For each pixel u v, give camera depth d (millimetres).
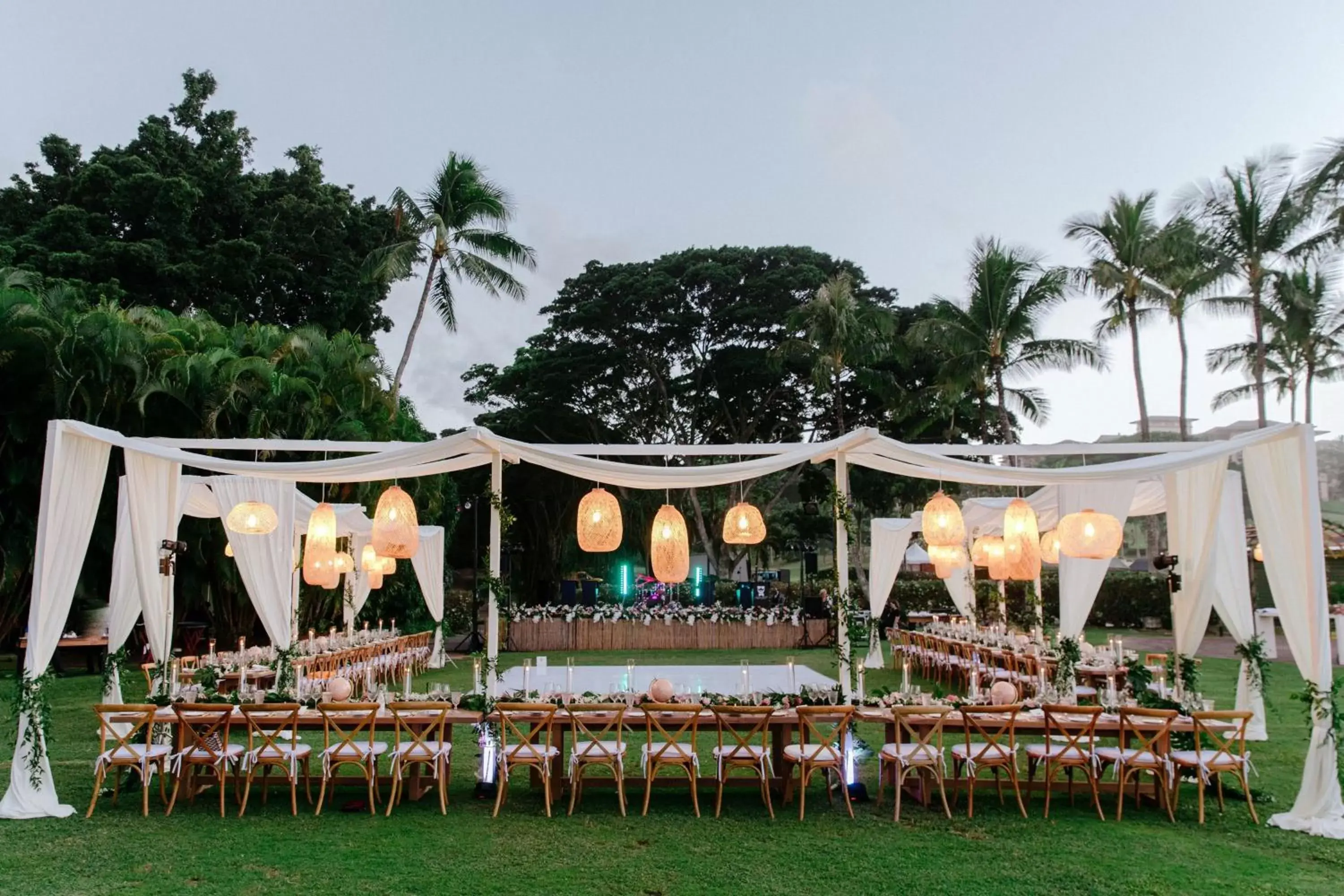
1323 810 5914
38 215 22672
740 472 7324
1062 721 6359
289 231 24250
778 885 4816
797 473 29234
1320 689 6066
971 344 23438
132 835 5703
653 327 28359
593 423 30062
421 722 6496
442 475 20516
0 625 15383
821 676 13945
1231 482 9039
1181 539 7871
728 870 5066
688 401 30406
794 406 29703
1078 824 6047
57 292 15391
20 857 5254
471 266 22438
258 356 17156
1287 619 6301
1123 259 22125
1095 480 6938
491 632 7219
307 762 6516
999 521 12742
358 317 25203
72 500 6566
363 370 18469
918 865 5164
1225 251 21094
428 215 22141
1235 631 8820
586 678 13484
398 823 6000
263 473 7066
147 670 7574
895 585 25094
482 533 29953
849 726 6656
